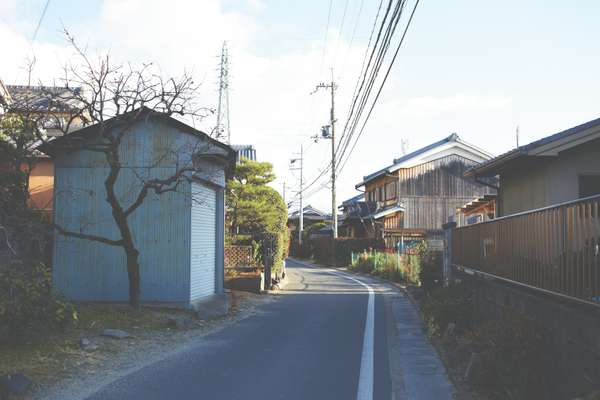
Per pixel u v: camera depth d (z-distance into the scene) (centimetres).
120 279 1294
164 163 1299
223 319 1218
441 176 3775
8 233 1070
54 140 1243
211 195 1527
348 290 1995
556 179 1093
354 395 627
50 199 1677
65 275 1290
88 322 1002
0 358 714
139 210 1303
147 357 808
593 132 1042
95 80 1054
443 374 736
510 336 596
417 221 3722
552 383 556
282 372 727
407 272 2188
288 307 1467
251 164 2577
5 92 1277
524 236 683
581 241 505
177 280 1295
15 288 767
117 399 590
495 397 608
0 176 1078
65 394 606
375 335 1038
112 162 1073
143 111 1234
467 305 1027
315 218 6981
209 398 598
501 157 1161
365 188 4684
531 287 648
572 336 502
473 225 1040
